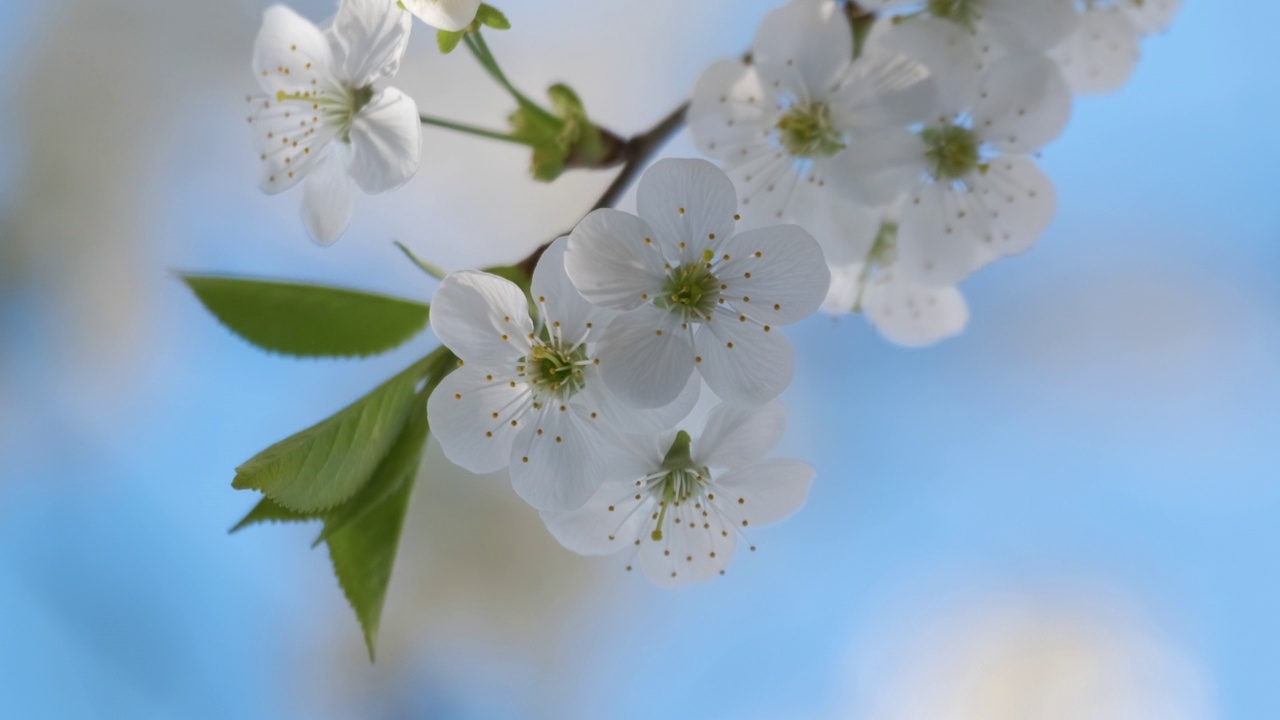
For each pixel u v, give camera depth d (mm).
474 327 269
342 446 266
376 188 277
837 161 286
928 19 283
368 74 278
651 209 267
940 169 289
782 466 280
